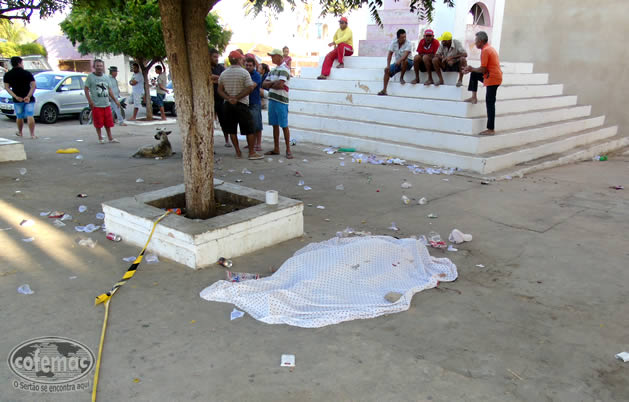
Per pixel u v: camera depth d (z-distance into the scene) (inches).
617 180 305.4
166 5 155.9
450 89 346.3
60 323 121.8
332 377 103.2
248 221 166.7
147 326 121.6
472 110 335.9
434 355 112.0
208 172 179.2
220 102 350.3
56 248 169.5
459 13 419.5
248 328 122.0
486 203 241.4
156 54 514.3
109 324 122.0
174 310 129.6
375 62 420.8
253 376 103.0
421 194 255.3
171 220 163.2
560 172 330.0
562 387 101.4
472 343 117.3
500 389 100.3
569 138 391.9
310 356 110.7
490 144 323.3
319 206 228.5
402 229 199.9
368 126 375.2
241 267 158.1
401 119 365.4
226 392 97.7
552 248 182.2
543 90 432.8
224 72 313.9
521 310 134.6
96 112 381.4
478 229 202.7
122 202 182.2
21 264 155.6
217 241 158.4
